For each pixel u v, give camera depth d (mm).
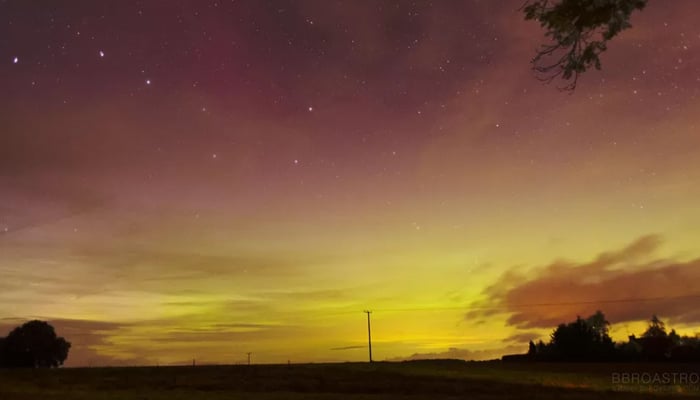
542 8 14078
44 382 39875
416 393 34531
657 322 68000
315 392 35500
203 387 38219
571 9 13773
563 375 44938
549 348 67688
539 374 45750
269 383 39906
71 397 30281
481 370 50250
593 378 42438
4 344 54750
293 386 38469
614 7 13531
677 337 65938
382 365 57750
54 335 56375
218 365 56562
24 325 55844
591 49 14039
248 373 47094
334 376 44219
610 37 13914
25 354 54406
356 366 55719
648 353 62656
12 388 35562
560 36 14203
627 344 64938
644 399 29891
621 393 32906
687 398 30172
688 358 59594
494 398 31250
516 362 63500
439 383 38938
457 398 31125
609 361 62531
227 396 32312
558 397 31250
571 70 14250
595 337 65250
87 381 41188
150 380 41938
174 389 37000
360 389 36750
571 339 65500
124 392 34281
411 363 61312
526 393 33500
